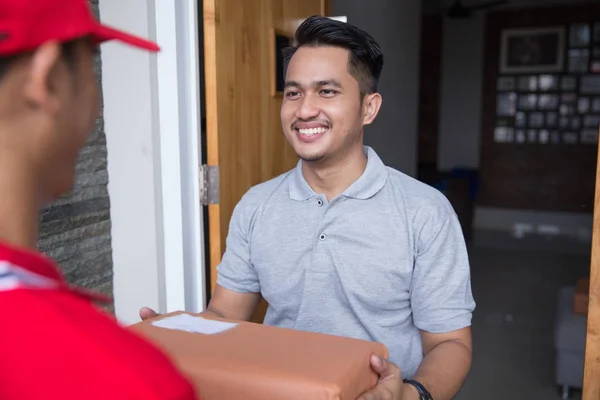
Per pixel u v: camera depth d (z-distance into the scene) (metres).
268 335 0.87
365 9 3.80
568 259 5.48
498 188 7.00
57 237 1.65
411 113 5.12
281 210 1.20
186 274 1.82
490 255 5.65
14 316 0.37
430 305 1.08
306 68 1.09
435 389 0.94
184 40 1.73
